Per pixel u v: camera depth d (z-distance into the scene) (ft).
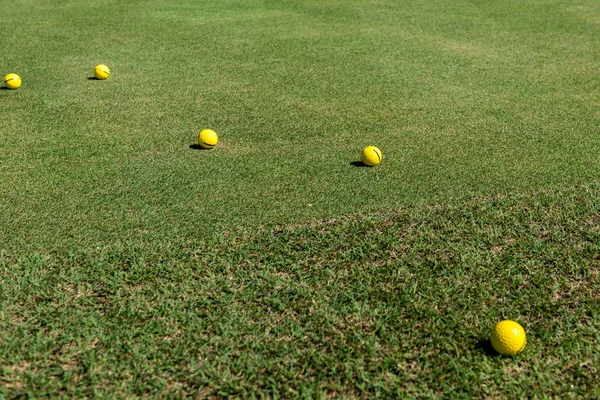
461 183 5.17
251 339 3.85
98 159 5.50
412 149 5.69
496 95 6.82
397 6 10.37
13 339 3.82
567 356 3.75
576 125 6.12
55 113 6.36
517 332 3.71
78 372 3.67
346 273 4.30
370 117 6.31
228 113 6.39
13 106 6.50
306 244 4.51
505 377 3.64
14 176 5.22
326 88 7.00
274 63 7.78
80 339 3.83
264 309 4.04
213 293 4.14
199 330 3.89
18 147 5.68
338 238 4.57
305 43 8.52
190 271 4.28
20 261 4.33
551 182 5.18
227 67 7.65
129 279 4.22
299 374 3.67
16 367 3.69
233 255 4.42
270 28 9.18
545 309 4.02
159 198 4.98
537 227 4.68
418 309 4.02
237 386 3.60
